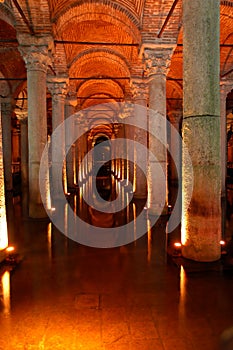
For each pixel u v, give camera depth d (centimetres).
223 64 1227
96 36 1178
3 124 1534
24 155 1831
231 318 326
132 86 1199
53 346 281
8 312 343
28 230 730
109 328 310
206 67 452
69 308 351
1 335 299
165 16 827
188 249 483
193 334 298
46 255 543
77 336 296
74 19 910
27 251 566
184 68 472
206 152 459
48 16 792
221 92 1245
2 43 1152
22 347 280
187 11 460
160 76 861
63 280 432
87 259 520
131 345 282
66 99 1547
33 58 812
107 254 547
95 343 285
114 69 1552
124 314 337
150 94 875
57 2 808
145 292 390
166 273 451
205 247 468
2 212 500
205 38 449
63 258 526
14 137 2500
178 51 1245
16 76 1416
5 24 1010
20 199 1320
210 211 464
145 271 462
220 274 440
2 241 500
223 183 1245
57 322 321
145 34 845
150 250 568
